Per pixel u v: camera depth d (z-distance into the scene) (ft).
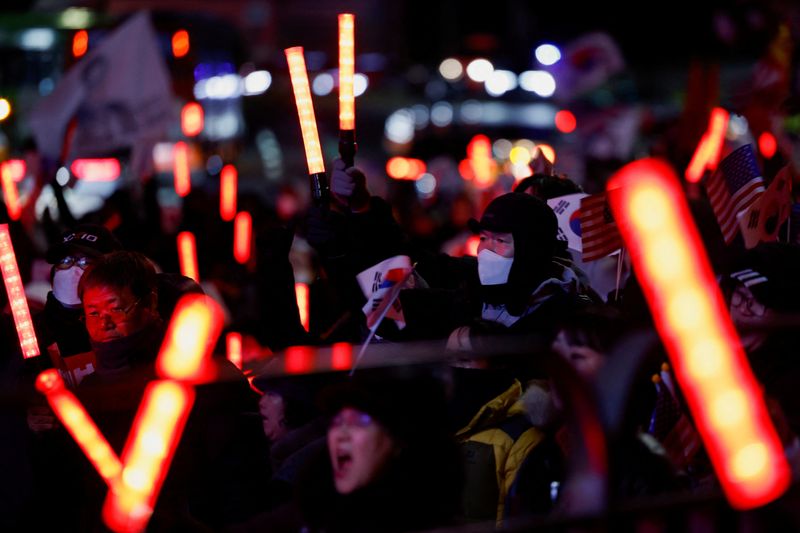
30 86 98.53
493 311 29.48
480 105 149.18
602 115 103.76
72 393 17.97
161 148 100.42
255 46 220.02
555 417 22.63
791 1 75.10
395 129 155.84
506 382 25.75
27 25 99.25
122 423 24.14
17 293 26.96
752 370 23.50
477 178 77.97
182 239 48.44
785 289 24.09
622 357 18.10
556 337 22.11
